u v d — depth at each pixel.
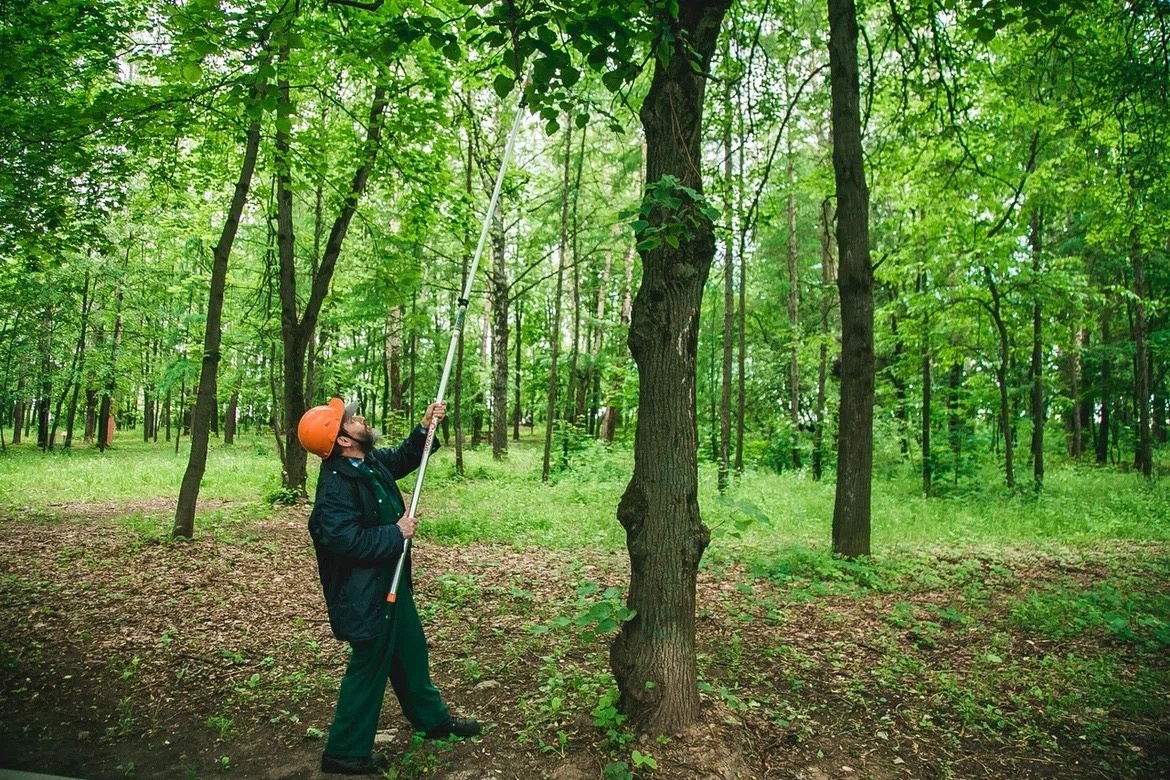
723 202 8.98
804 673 4.39
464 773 3.16
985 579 6.85
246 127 8.14
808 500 11.79
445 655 4.65
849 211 7.36
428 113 9.14
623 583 6.43
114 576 6.59
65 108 7.27
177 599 5.89
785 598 5.98
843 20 7.27
